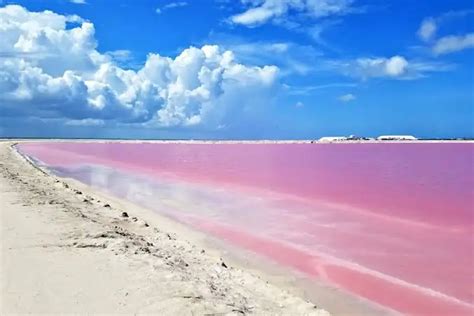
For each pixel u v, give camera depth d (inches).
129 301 256.4
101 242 382.6
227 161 1892.2
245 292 313.7
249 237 531.2
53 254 342.3
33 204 553.6
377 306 329.7
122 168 1542.8
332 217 652.7
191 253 424.8
